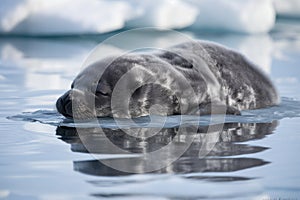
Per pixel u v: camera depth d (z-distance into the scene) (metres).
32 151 17.02
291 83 32.84
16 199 12.65
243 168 15.01
